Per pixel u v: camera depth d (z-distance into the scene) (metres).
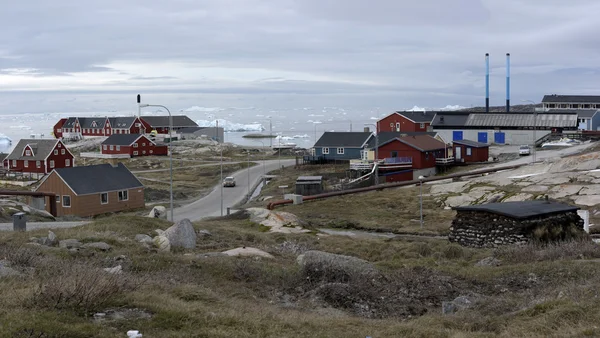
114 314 13.08
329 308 16.61
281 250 26.72
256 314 14.49
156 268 19.11
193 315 13.46
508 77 125.62
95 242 22.53
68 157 102.25
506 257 23.66
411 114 114.25
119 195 62.78
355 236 38.59
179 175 94.75
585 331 12.54
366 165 75.38
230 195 73.06
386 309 16.62
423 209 52.69
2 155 110.88
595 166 59.38
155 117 162.50
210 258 21.06
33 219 42.91
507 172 65.19
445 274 19.73
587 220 34.38
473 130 104.69
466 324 14.35
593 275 18.48
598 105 147.00
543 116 104.50
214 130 159.62
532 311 14.82
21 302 12.93
